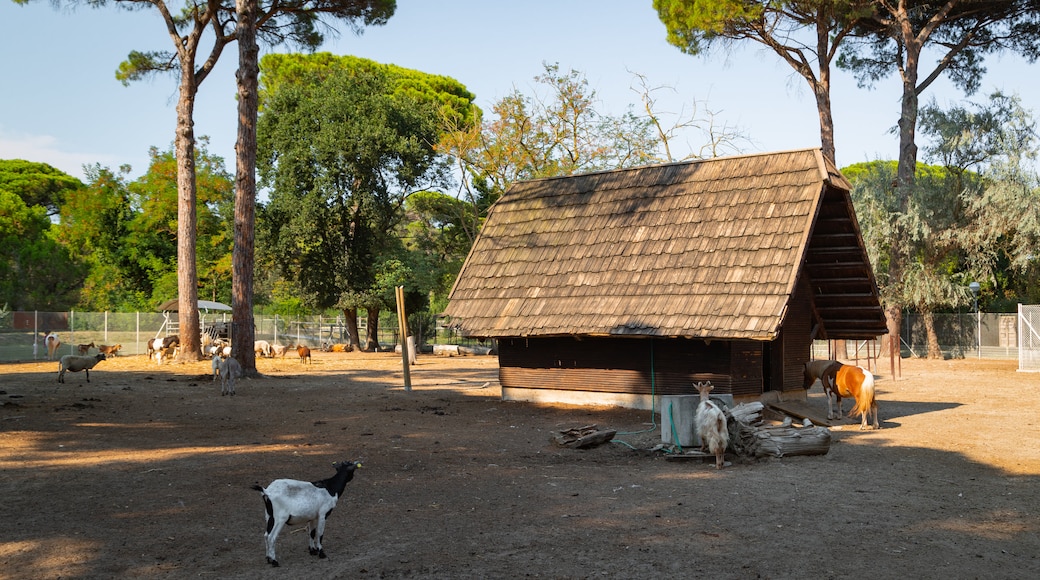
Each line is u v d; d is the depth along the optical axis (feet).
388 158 156.76
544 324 62.69
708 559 24.00
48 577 22.26
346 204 155.22
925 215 127.75
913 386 87.10
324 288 158.92
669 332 55.83
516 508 30.89
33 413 55.88
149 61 115.96
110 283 185.26
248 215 92.99
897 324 134.72
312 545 24.30
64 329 136.15
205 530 27.35
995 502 32.22
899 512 30.40
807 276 66.18
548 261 68.49
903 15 126.93
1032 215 119.55
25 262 154.61
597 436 46.55
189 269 111.86
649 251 63.26
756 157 63.98
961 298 130.21
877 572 22.94
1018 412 63.10
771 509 30.73
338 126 151.02
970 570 23.25
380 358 143.54
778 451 41.75
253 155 93.40
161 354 109.81
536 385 68.03
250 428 52.49
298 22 113.91
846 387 56.54
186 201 110.32
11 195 164.25
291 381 89.81
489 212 77.41
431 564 23.49
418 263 160.76
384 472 38.29
